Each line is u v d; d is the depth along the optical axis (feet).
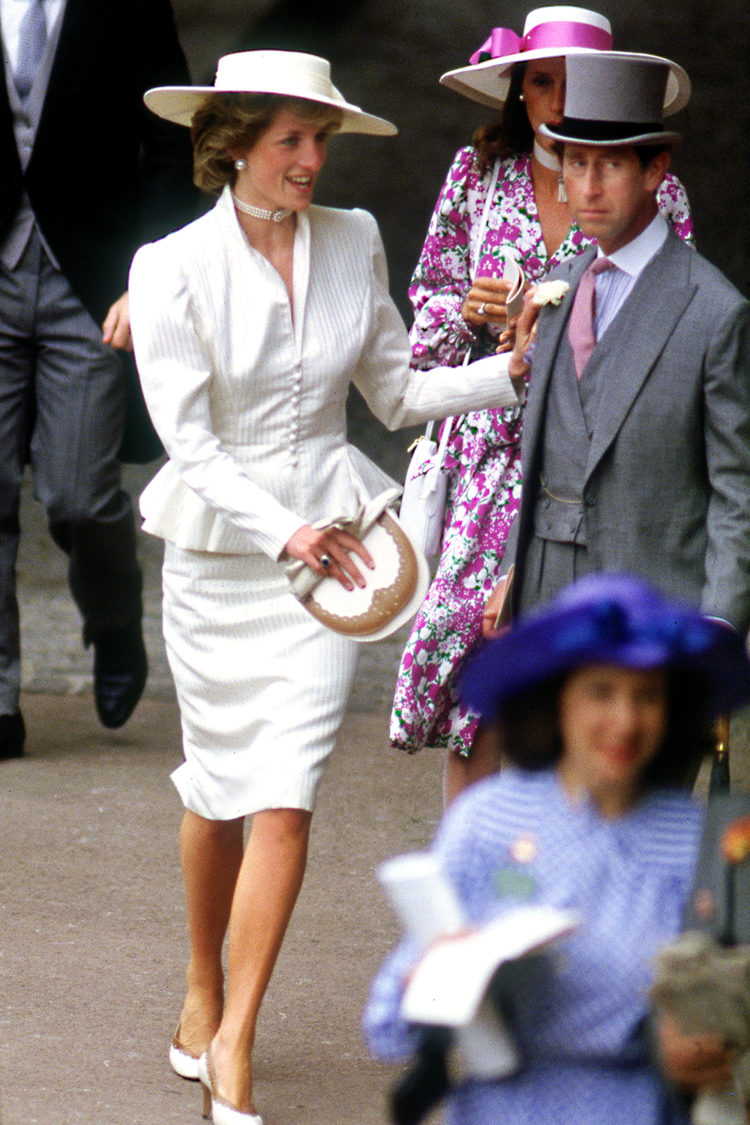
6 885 70.13
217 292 50.70
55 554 135.03
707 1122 29.25
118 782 86.48
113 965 61.87
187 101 52.65
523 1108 29.84
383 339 54.75
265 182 50.90
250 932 49.32
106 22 86.84
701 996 28.55
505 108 63.36
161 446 92.68
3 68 86.48
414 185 151.02
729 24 142.61
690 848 30.17
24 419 89.45
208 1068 48.55
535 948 27.48
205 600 51.85
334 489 52.70
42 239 86.94
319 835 78.89
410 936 28.45
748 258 144.05
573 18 63.05
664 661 29.12
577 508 48.85
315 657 50.98
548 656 29.58
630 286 49.08
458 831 30.78
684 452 47.80
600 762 29.86
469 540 64.13
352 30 150.10
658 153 48.44
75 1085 51.08
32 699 105.91
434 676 64.64
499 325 57.72
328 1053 54.60
